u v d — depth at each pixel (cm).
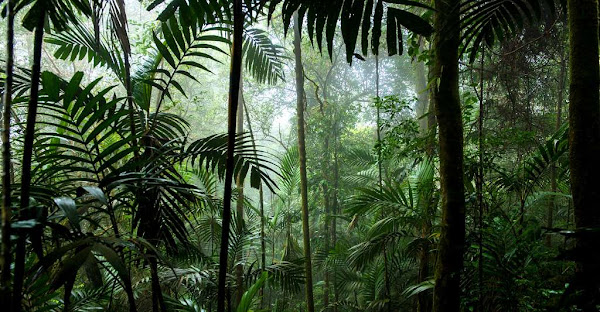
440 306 204
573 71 154
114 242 112
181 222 181
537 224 222
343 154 687
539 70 475
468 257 263
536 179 273
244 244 382
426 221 324
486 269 212
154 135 205
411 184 362
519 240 214
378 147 362
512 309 204
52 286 94
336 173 658
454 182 206
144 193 169
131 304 148
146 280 284
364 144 824
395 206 323
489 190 282
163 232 178
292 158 520
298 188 662
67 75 828
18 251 99
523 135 300
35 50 107
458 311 203
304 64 788
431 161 335
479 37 172
